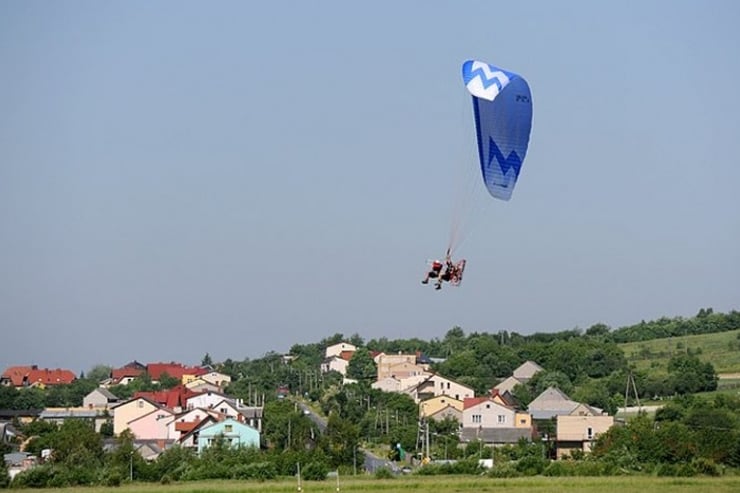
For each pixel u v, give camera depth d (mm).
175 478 142375
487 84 92250
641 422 156375
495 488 121375
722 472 136375
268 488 123750
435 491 119625
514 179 95125
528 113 94000
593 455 154500
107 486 133375
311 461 145000
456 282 87375
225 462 147750
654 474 136250
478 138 93312
